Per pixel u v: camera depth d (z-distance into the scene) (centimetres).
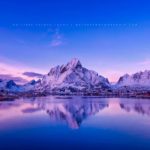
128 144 2472
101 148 2347
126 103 8625
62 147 2397
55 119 4284
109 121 4016
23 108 6344
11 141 2631
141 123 3744
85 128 3381
